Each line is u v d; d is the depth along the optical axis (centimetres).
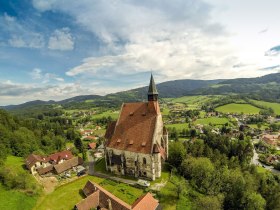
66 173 8950
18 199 6312
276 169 14800
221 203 7312
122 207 5438
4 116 15600
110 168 8788
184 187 7012
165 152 9169
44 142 15388
